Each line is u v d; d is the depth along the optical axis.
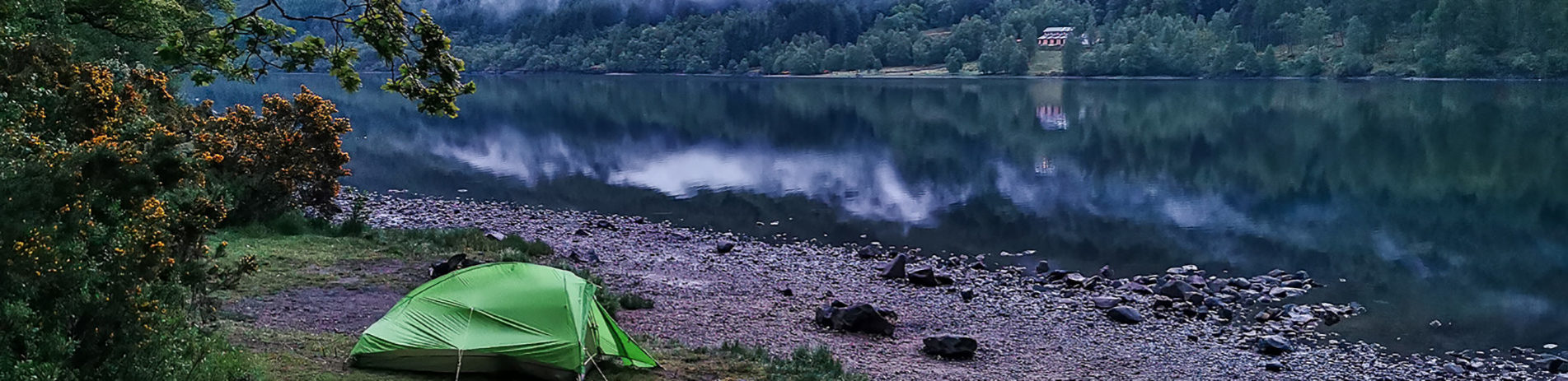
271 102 25.08
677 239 29.12
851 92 132.38
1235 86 144.38
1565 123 71.62
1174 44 183.50
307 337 13.89
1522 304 22.19
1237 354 18.11
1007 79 183.00
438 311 13.05
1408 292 23.20
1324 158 52.81
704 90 144.12
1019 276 25.14
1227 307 21.44
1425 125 72.31
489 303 13.09
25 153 10.22
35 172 8.54
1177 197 39.47
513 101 111.69
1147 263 26.89
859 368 15.62
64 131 13.77
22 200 8.23
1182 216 34.91
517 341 12.72
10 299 7.78
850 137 66.00
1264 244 29.47
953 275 24.94
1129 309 20.47
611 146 60.00
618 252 25.61
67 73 15.70
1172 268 25.78
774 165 49.97
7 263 7.73
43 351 7.79
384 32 7.89
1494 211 35.91
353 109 91.12
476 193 39.47
